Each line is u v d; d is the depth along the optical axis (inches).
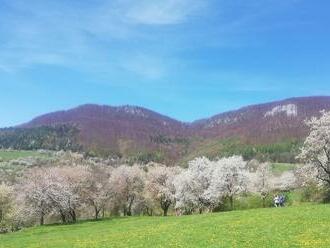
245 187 4094.5
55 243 2126.0
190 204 4350.4
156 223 2613.2
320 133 3248.0
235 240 1614.2
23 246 2162.9
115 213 5216.5
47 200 3993.6
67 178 4355.3
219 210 4284.0
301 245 1421.0
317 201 3895.2
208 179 4234.7
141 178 5113.2
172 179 4965.6
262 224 1920.5
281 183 4785.9
